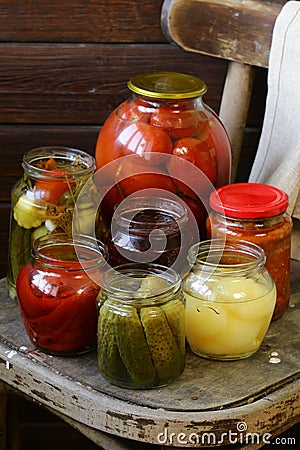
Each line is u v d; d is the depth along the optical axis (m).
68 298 1.09
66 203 1.18
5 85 1.53
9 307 1.24
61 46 1.51
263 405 1.03
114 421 1.03
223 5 1.40
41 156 1.25
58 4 1.49
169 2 1.41
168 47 1.52
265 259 1.12
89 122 1.57
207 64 1.54
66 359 1.12
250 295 1.09
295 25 1.32
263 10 1.37
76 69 1.53
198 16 1.41
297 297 1.27
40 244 1.14
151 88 1.18
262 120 1.56
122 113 1.21
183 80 1.23
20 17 1.49
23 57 1.52
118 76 1.54
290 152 1.32
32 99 1.55
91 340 1.12
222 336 1.09
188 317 1.10
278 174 1.32
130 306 1.03
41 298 1.09
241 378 1.08
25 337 1.17
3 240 1.64
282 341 1.16
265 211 1.13
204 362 1.11
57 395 1.07
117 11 1.50
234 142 1.45
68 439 1.81
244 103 1.44
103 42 1.51
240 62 1.42
